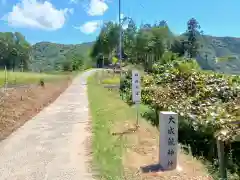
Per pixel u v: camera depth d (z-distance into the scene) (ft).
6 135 31.99
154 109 45.75
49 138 30.48
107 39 258.37
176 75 57.16
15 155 25.05
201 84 45.57
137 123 33.99
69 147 26.99
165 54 183.21
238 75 50.85
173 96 45.65
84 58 330.95
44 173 20.93
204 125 29.86
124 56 223.51
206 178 19.99
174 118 20.84
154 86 56.49
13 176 20.57
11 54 279.28
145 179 19.06
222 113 29.53
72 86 111.24
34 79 90.89
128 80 82.28
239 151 27.91
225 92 40.68
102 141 27.45
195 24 291.17
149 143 26.99
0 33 283.18
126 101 60.59
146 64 178.40
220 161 23.63
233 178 22.62
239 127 26.13
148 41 214.69
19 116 41.83
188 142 32.27
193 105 37.73
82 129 34.22
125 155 23.52
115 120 37.22
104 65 298.76
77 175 20.38
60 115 44.60
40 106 54.03
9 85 68.90
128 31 226.99
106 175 19.86
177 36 266.16
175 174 19.97
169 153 20.85
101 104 53.98
